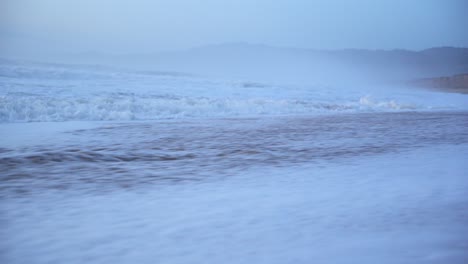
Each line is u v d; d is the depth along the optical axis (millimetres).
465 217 3152
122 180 4418
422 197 3719
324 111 13516
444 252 2488
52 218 3156
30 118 9492
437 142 7129
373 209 3375
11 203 3539
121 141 6902
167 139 7234
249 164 5297
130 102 12031
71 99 11883
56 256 2459
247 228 2939
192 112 11766
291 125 9516
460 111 14984
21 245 2625
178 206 3484
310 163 5359
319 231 2869
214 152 6109
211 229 2920
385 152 6156
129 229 2920
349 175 4660
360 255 2455
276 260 2393
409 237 2744
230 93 17812
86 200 3656
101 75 20938
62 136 7207
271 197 3760
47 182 4273
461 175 4617
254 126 9258
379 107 15523
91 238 2746
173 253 2504
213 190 4027
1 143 6359
